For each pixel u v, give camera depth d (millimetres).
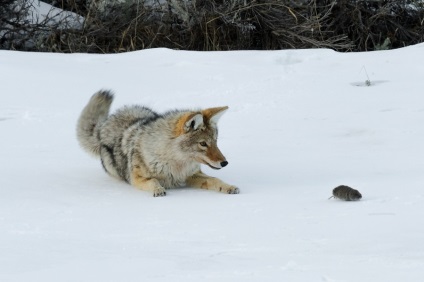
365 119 19141
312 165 15648
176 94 22344
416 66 24562
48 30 34375
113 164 15289
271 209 12484
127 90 22812
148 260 9305
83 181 14969
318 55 26766
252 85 23125
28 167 15742
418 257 9180
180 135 14391
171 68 25484
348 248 9867
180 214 12414
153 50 27922
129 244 10406
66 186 14516
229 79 23859
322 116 19641
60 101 21641
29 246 10273
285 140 17734
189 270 8766
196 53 27359
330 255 9492
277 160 16141
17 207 12914
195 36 34312
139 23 34531
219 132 18578
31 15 35188
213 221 11812
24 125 19297
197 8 34688
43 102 21453
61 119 19906
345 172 14969
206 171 15586
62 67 25422
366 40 36156
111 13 34812
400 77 23469
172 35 34656
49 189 14227
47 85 23062
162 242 10523
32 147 17469
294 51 27359
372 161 15711
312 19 34500
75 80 23719
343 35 35156
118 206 13141
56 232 11266
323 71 24609
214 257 9492
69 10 36562
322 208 12352
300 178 14750
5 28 34031
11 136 18344
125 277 8445
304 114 19906
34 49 34469
